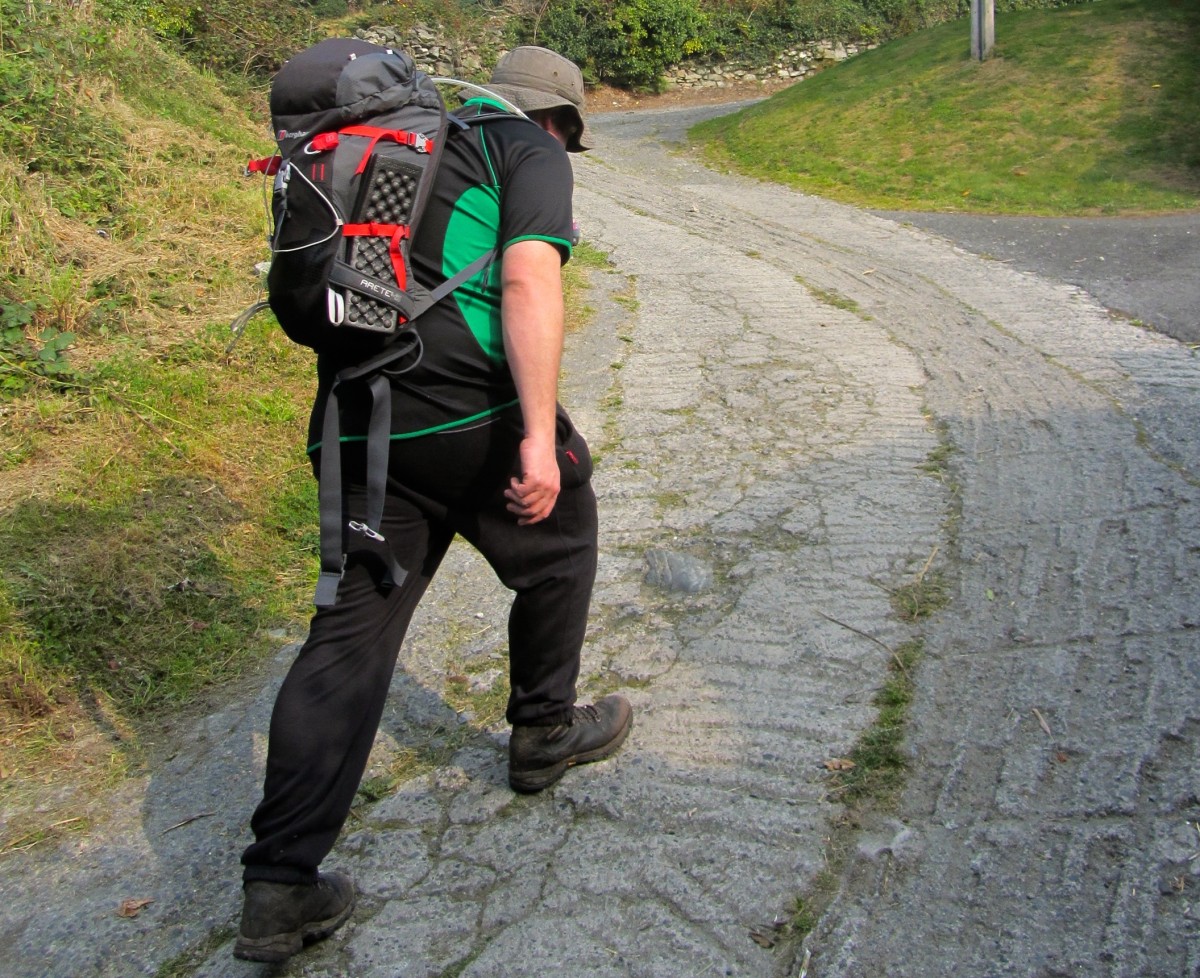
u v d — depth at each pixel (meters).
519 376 1.98
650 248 8.38
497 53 21.70
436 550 2.23
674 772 2.61
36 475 3.88
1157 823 2.30
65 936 2.26
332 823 2.06
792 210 10.23
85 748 2.85
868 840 2.34
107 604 3.30
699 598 3.38
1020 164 11.04
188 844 2.50
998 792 2.45
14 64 7.12
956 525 3.72
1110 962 2.00
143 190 6.53
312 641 2.10
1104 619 3.07
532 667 2.45
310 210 1.96
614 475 4.32
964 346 5.75
